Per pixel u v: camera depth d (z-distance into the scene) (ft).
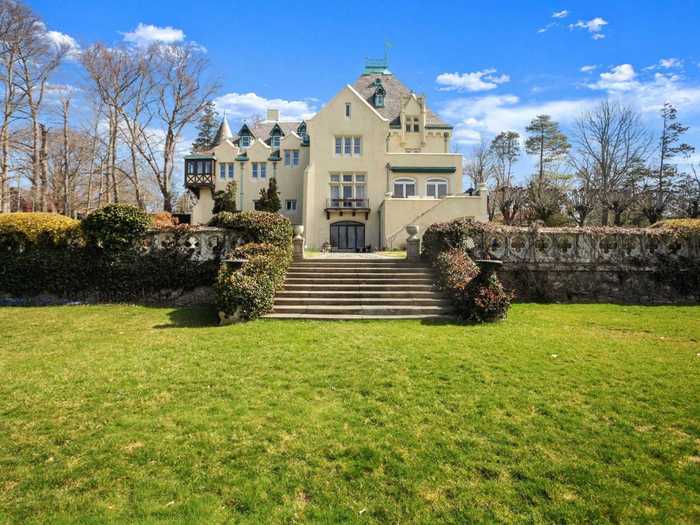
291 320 35.12
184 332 31.22
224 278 35.68
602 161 138.82
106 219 45.11
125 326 33.65
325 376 21.01
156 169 133.08
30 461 13.47
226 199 96.58
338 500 11.59
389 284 42.14
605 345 26.84
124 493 11.87
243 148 125.29
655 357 24.14
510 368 22.09
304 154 121.80
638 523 10.66
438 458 13.55
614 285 46.60
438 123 124.98
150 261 45.37
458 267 39.99
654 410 16.88
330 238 114.01
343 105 114.42
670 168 146.41
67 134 123.75
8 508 11.25
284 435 15.03
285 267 43.52
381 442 14.49
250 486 12.13
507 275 46.52
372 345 26.78
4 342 28.53
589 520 10.80
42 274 45.34
